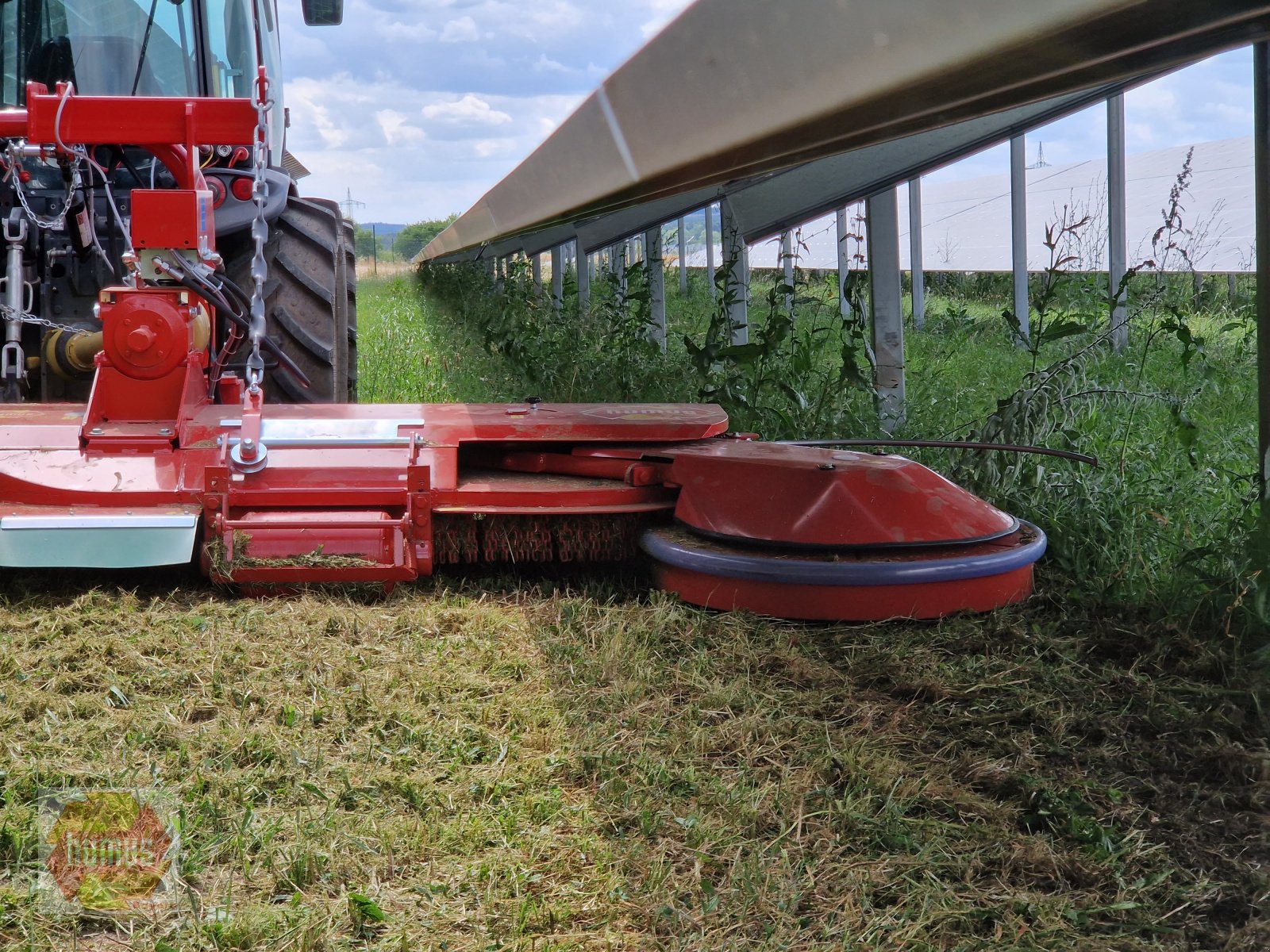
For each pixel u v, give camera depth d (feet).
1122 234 28.91
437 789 6.29
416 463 10.03
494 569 10.84
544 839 5.75
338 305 15.12
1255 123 8.36
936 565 9.09
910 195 39.86
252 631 8.73
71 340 11.87
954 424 17.42
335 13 15.55
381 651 8.46
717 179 4.29
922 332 37.27
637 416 11.03
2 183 13.04
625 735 7.05
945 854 5.70
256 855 5.58
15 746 6.62
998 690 7.95
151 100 10.12
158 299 10.22
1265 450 8.67
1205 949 4.95
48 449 9.93
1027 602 9.78
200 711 7.39
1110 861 5.64
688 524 9.85
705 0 2.97
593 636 8.82
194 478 9.82
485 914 5.11
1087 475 12.43
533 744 6.93
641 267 25.45
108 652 8.14
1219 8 2.34
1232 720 7.28
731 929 5.02
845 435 16.34
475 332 33.71
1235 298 32.73
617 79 3.69
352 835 5.75
